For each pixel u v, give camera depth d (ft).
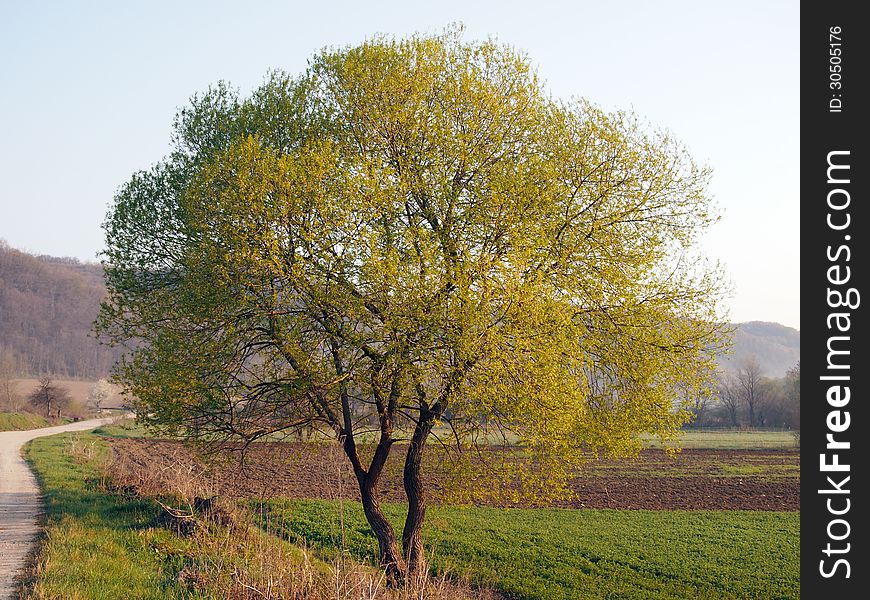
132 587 43.37
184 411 61.00
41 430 274.98
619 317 62.69
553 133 65.00
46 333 557.74
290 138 66.28
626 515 108.88
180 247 66.69
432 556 75.61
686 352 63.72
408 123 61.82
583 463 62.90
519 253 53.93
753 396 376.68
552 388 53.36
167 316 63.72
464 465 62.49
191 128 72.02
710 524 102.63
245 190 56.34
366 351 56.03
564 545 84.38
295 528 84.23
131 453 150.71
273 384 60.95
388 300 54.13
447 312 52.90
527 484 61.05
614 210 63.93
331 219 55.98
